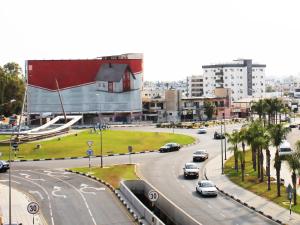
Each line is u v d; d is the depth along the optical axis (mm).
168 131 133125
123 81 169250
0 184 64250
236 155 70062
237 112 192500
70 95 166750
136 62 171750
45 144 94750
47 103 165875
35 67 165875
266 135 59781
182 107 182500
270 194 55188
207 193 55094
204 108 181250
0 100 147750
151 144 102062
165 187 61000
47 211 49094
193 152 93000
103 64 169375
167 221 46562
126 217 46125
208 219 45094
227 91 194125
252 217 45750
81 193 57781
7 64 163625
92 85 167875
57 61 166375
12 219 45625
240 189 58781
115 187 60188
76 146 94250
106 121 168750
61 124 125500
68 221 44969
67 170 74000
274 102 122000
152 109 180500
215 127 147500
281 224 42875
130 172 70188
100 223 44031
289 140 111875
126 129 136625
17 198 55406
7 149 90688
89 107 167625
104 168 74312
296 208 48406
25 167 77625
